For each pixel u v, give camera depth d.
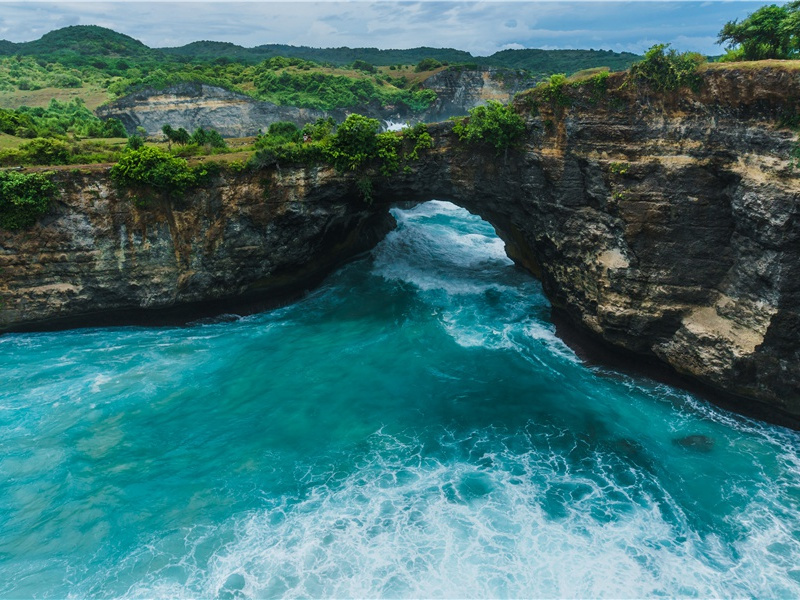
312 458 23.98
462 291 41.34
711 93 23.27
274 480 22.72
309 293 42.19
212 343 34.50
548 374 30.14
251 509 21.20
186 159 36.22
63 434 25.59
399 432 25.62
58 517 20.83
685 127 24.41
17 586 18.02
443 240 53.62
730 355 24.09
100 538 19.91
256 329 36.50
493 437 25.14
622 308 27.70
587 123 27.34
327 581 18.14
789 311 22.23
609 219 27.81
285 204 35.75
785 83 20.84
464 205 41.28
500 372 30.39
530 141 30.62
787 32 24.00
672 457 23.52
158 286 35.78
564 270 31.56
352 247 46.50
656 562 18.64
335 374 30.53
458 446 24.62
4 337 34.72
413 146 34.94
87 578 18.34
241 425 26.31
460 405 27.53
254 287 38.44
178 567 18.72
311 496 21.81
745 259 23.77
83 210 33.59
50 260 34.03
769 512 20.52
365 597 17.55
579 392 28.44
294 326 36.75
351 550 19.31
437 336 34.53
